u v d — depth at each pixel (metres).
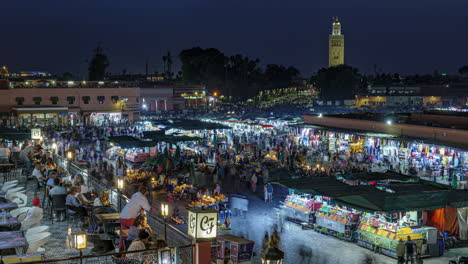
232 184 32.66
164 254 8.92
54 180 15.80
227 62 167.25
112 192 15.69
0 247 10.34
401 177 24.09
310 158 42.03
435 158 36.78
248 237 20.88
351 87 170.12
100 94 84.94
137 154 38.75
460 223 20.39
